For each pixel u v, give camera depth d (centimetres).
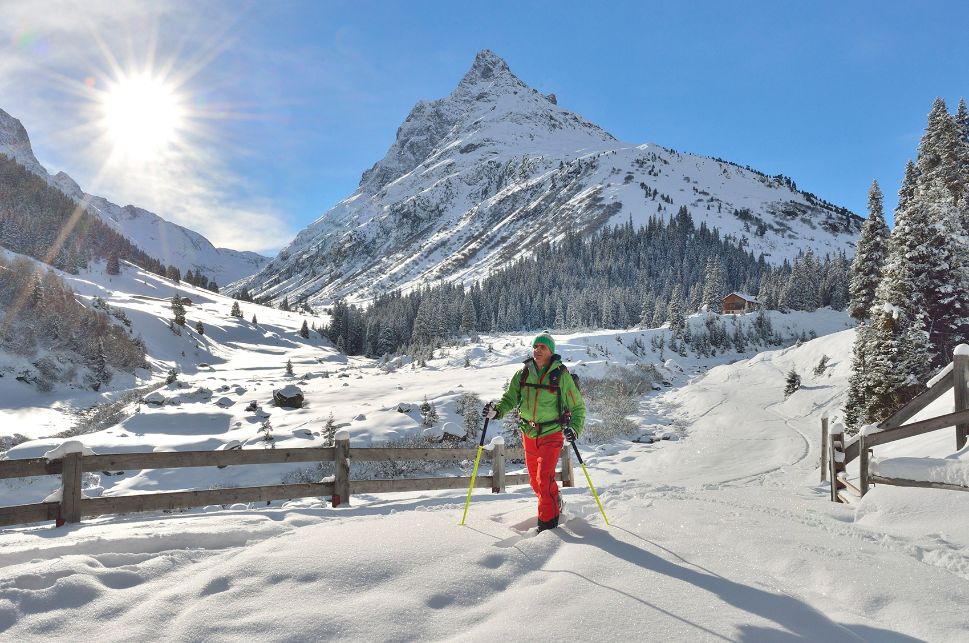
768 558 402
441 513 544
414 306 15938
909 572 367
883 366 2155
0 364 6600
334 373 8194
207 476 2506
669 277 18825
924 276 2598
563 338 8450
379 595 317
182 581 343
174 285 18775
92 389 7056
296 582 331
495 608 311
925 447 868
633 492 739
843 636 278
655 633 273
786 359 5259
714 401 3950
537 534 450
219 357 10975
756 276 19212
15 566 339
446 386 4681
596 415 3650
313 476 2377
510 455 844
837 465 777
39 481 2583
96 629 280
